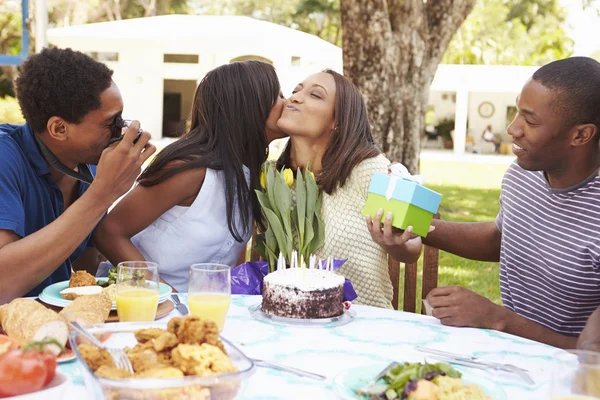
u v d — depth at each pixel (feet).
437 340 5.69
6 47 53.83
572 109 6.54
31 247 6.13
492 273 21.15
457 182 47.65
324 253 7.98
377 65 18.63
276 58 39.63
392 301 8.92
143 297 5.48
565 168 6.95
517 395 4.54
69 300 5.93
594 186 6.93
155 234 8.09
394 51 18.67
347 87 8.18
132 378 3.71
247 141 8.11
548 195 7.26
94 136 6.75
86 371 3.77
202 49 39.68
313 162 8.43
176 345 4.08
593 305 7.21
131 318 5.48
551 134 6.68
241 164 8.02
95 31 38.86
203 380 3.64
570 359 3.91
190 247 8.04
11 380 3.71
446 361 5.10
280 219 7.50
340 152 8.06
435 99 87.61
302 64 40.78
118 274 5.63
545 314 7.50
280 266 6.41
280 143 42.42
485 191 43.45
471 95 86.63
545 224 7.27
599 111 6.57
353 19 18.51
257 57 42.06
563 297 7.27
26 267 6.14
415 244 7.80
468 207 36.86
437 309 6.23
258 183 8.17
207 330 4.07
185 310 6.01
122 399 3.57
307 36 40.63
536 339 6.27
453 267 21.84
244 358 4.02
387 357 5.20
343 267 7.97
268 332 5.73
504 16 82.07
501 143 82.69
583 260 6.97
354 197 8.05
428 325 6.14
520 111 6.88
